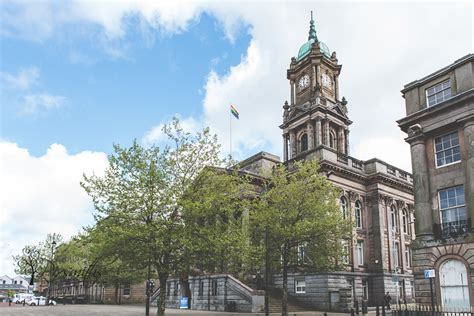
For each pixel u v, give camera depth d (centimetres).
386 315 2962
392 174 4856
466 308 2456
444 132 2886
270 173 3481
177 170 2422
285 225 2930
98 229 2248
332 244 2975
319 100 5216
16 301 7831
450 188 2797
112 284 5478
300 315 3053
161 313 2250
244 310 3503
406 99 3166
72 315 3081
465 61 2808
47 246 5878
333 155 4397
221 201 2377
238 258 2462
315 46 5600
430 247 2731
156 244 2136
